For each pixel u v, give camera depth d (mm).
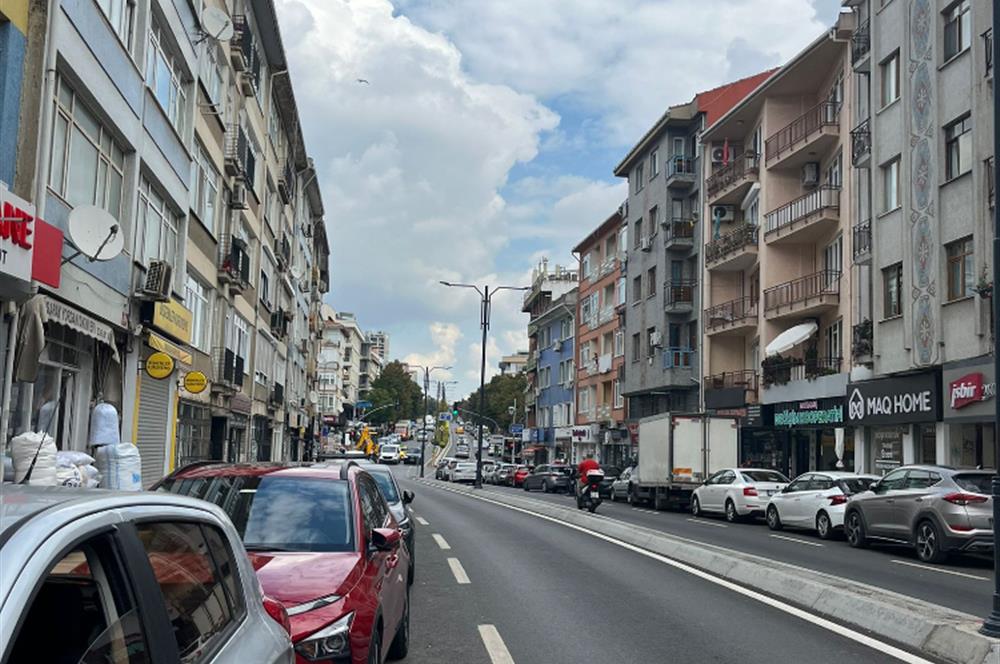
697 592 11438
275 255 40719
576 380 66375
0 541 2275
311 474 7367
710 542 18859
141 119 17469
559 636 8680
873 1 27672
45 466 10836
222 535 3875
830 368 31203
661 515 29203
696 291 45094
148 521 3059
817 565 14891
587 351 64062
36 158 12203
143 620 2727
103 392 16672
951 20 23672
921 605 9102
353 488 7207
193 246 23531
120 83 15977
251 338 34875
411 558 11844
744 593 11383
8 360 11727
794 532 22734
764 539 20000
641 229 51562
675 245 45719
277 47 35094
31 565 2250
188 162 22125
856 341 28156
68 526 2480
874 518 17625
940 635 7965
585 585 11953
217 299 27906
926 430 25141
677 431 31391
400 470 91062
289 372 48469
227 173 28594
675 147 47312
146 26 17453
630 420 52312
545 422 76562
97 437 13539
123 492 3117
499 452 112562
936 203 23656
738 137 42531
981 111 21969
